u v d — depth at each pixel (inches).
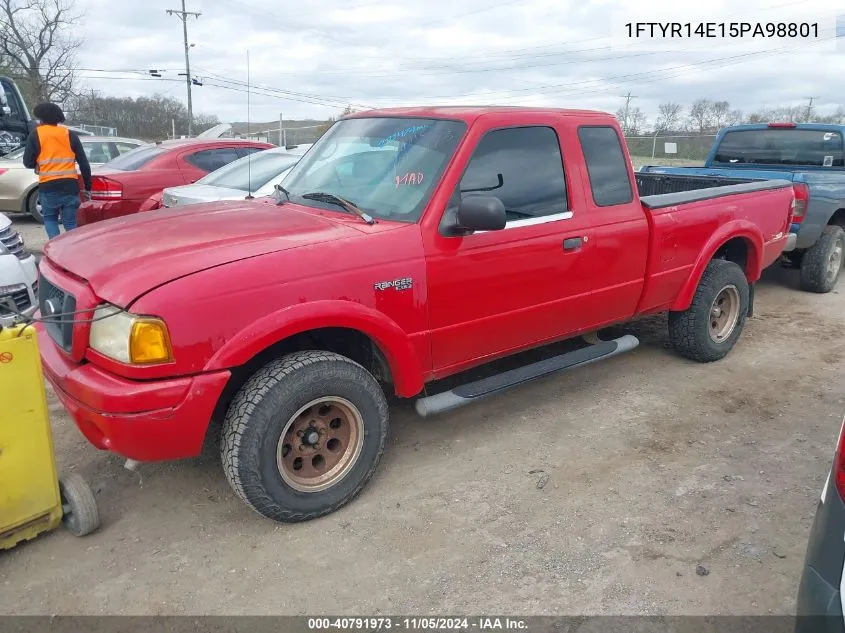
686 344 204.2
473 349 149.5
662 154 813.9
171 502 135.9
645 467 149.5
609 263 168.9
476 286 143.1
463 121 145.2
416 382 138.9
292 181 166.7
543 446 158.9
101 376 111.1
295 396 120.2
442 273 136.8
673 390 191.0
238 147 360.5
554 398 185.2
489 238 143.5
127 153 371.9
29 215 509.4
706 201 193.5
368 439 133.6
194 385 109.9
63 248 132.7
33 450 115.6
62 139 315.9
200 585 112.5
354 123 168.4
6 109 504.1
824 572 74.5
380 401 134.3
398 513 132.3
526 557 119.1
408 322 134.0
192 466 149.1
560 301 161.3
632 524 128.5
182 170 337.4
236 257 115.6
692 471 147.9
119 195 320.5
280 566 117.2
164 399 108.3
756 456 154.7
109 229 136.1
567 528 127.3
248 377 130.4
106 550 121.4
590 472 147.3
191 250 117.5
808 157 312.0
